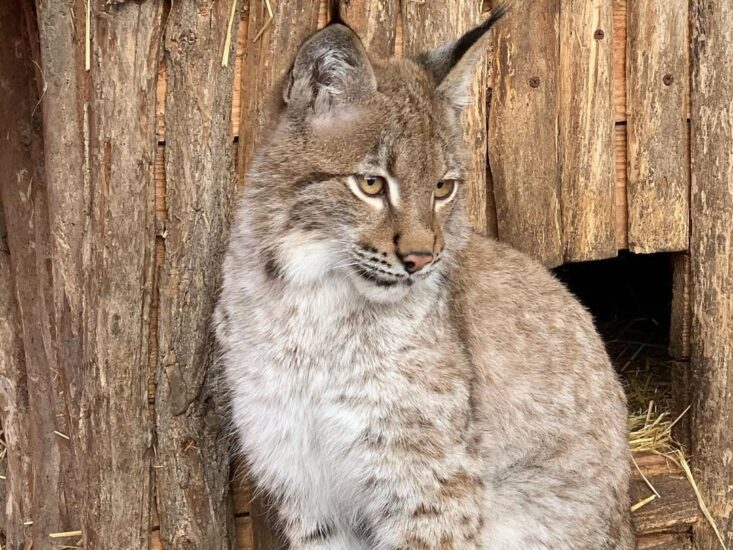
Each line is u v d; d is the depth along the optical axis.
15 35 1.77
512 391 1.68
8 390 1.88
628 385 2.09
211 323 1.70
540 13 1.82
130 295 1.68
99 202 1.66
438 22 1.78
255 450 1.69
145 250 1.68
